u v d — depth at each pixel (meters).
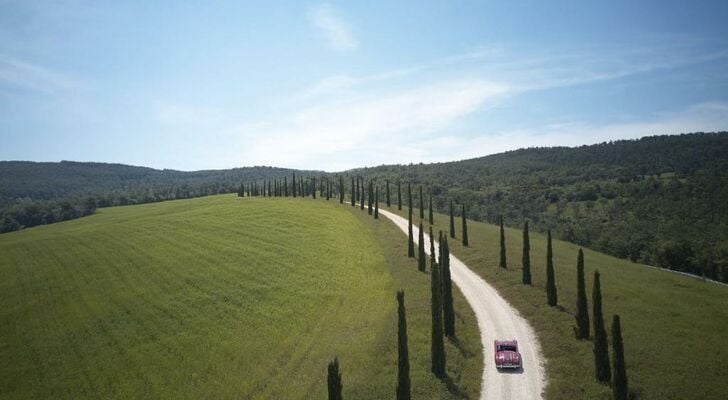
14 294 72.00
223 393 40.41
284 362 44.38
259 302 61.19
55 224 150.50
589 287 53.97
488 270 62.41
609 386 33.94
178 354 49.38
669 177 172.38
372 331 46.91
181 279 72.62
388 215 112.56
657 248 110.44
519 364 38.31
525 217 157.75
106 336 55.50
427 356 40.03
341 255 79.12
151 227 112.25
